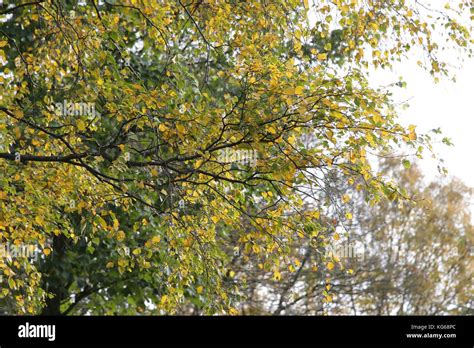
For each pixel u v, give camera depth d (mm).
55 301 18156
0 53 11328
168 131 9836
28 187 11430
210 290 11172
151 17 10391
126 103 9922
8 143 11461
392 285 34438
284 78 9711
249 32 11609
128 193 10758
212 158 9953
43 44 11703
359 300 34969
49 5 11047
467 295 40500
